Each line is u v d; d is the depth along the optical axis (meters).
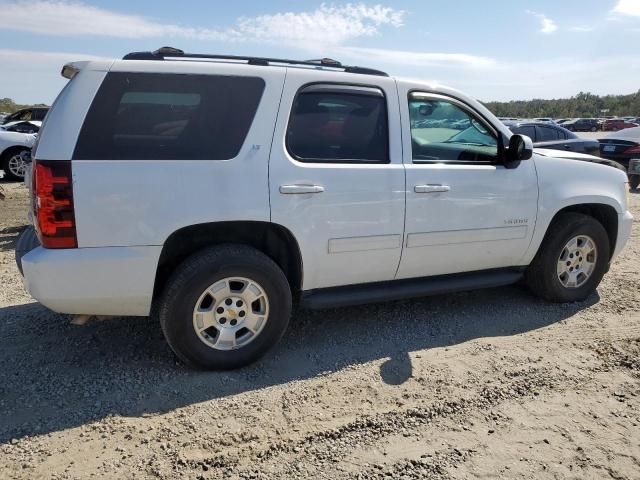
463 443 2.76
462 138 4.09
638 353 3.79
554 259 4.54
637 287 5.21
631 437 2.84
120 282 3.12
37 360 3.52
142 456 2.60
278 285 3.44
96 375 3.34
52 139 2.95
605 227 4.96
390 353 3.77
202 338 3.34
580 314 4.53
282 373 3.46
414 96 3.89
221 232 3.47
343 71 3.79
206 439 2.74
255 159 3.30
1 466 2.50
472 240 4.09
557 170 4.45
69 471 2.48
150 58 3.33
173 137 3.17
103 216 3.02
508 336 4.07
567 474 2.54
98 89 3.05
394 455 2.65
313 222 3.48
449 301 4.78
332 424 2.89
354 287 3.90
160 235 3.13
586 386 3.35
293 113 3.45
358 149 3.66
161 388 3.22
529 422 2.95
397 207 3.73
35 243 3.25
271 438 2.76
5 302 4.50
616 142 13.58
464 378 3.41
